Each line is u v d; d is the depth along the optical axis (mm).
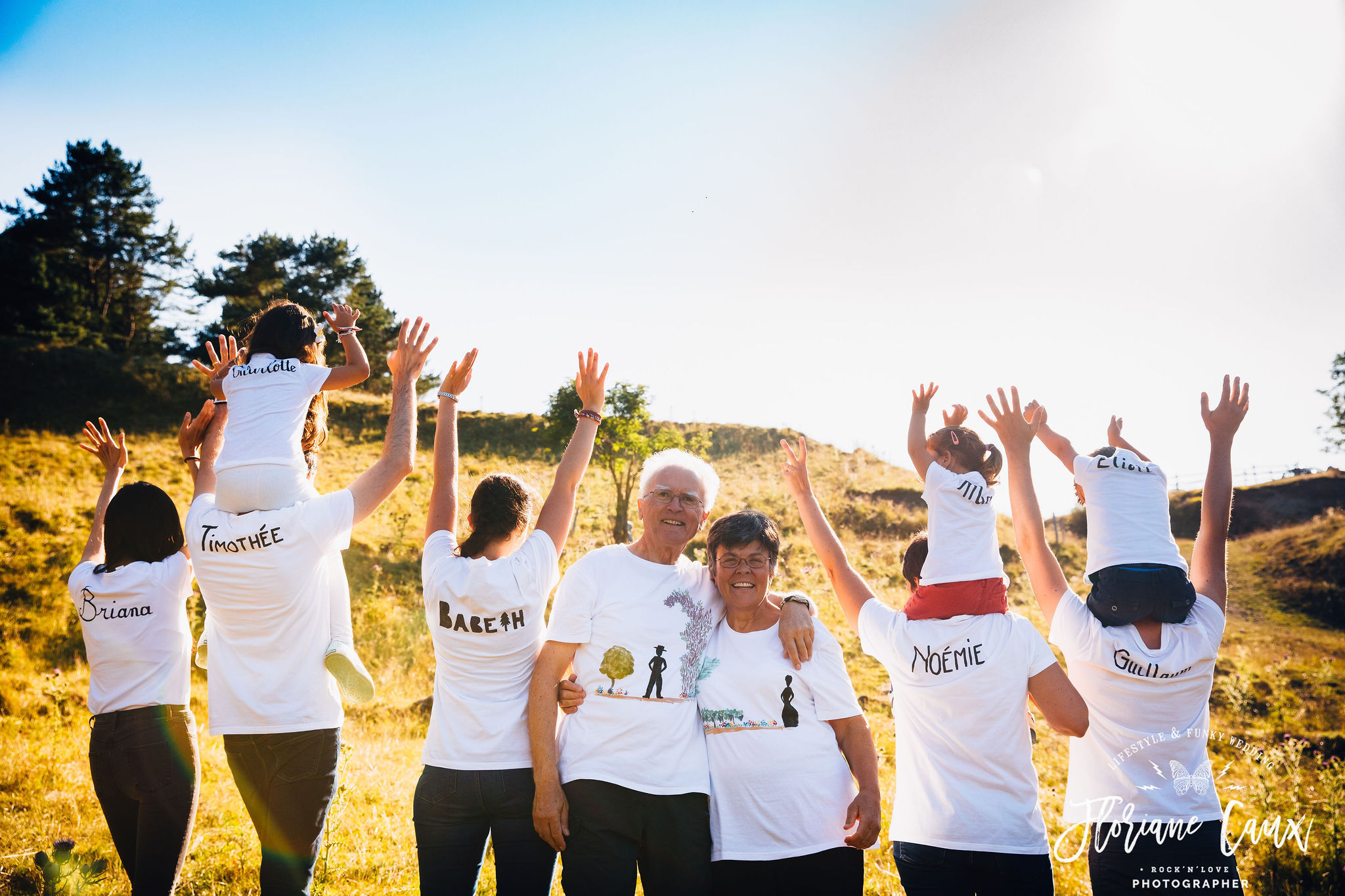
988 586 3154
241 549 3037
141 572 3531
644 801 2992
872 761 3098
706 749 3154
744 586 3186
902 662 3178
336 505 3152
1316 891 5660
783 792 3021
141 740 3424
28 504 18141
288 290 41031
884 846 5820
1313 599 19438
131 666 3463
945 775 3066
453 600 3020
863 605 3445
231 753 3150
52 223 44156
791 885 3000
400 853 5426
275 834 3096
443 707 3080
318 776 3143
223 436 3627
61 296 39438
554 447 22453
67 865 4699
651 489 3311
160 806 3424
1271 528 24578
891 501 24062
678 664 3119
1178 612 3170
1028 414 3695
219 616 3125
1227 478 3600
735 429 32594
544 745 2965
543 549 3141
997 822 2975
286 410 3236
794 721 3096
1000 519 22562
